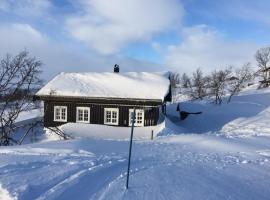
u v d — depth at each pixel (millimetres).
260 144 19984
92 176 10031
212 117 41438
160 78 34281
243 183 10281
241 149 17594
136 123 30547
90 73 35844
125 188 8922
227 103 53812
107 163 12125
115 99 30312
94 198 8172
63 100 31438
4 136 25141
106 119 31000
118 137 27703
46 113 31984
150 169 11328
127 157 13922
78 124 30391
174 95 74438
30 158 12773
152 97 29828
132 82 32969
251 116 40312
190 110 48156
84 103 31344
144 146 17906
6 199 8047
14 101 28703
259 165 13297
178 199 8305
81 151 15367
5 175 9836
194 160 13891
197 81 81812
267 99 54938
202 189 9242
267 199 8984
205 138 21031
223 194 8984
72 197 8195
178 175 10641
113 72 36344
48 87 32312
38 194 8312
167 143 19469
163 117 33875
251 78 88688
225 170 11992
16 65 28312
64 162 12016
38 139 28406
